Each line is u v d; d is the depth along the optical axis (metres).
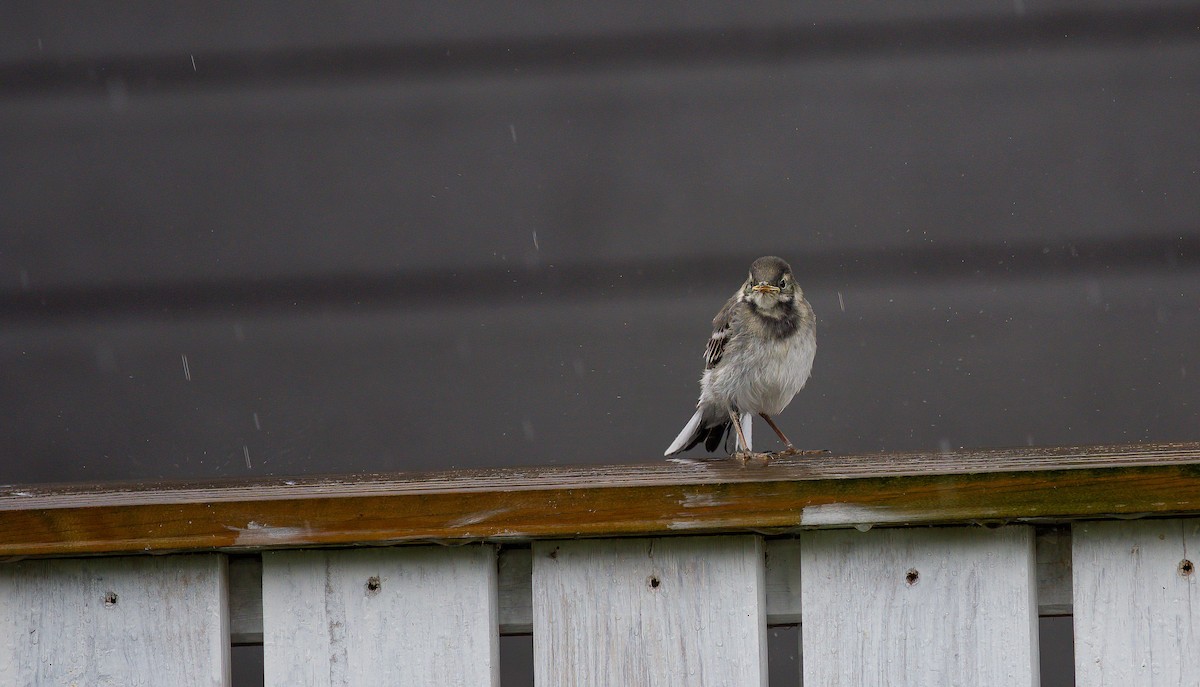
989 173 11.02
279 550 4.30
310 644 4.27
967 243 10.97
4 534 4.18
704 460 6.50
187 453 10.70
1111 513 3.96
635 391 10.92
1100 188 10.88
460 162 11.23
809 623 4.18
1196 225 10.73
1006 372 10.72
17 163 11.06
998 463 4.38
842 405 10.85
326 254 11.08
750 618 4.17
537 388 10.90
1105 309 10.73
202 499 4.23
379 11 11.30
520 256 11.12
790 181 11.19
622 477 4.53
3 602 4.34
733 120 11.24
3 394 10.73
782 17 11.31
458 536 4.13
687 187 11.19
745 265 11.05
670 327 11.02
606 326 11.04
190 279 10.98
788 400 9.71
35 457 10.66
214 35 11.26
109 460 10.69
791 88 11.24
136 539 4.18
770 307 9.55
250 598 4.42
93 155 11.09
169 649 4.30
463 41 11.31
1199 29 10.97
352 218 11.13
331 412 10.87
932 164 11.09
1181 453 4.59
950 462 4.66
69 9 11.23
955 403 10.76
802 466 4.94
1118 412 10.56
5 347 10.80
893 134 11.15
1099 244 10.84
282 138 11.20
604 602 4.24
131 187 11.07
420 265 11.12
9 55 11.16
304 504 4.17
